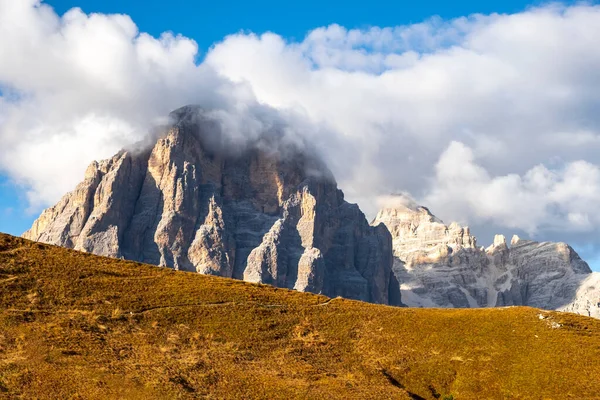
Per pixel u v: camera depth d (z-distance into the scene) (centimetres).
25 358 9144
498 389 10012
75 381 8706
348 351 11106
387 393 9612
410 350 11094
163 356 9900
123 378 8944
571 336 11294
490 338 11331
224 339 10875
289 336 11362
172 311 11512
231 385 9281
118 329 10612
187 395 8788
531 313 12212
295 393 9238
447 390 10131
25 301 11025
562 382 10038
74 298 11481
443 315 12381
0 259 12400
